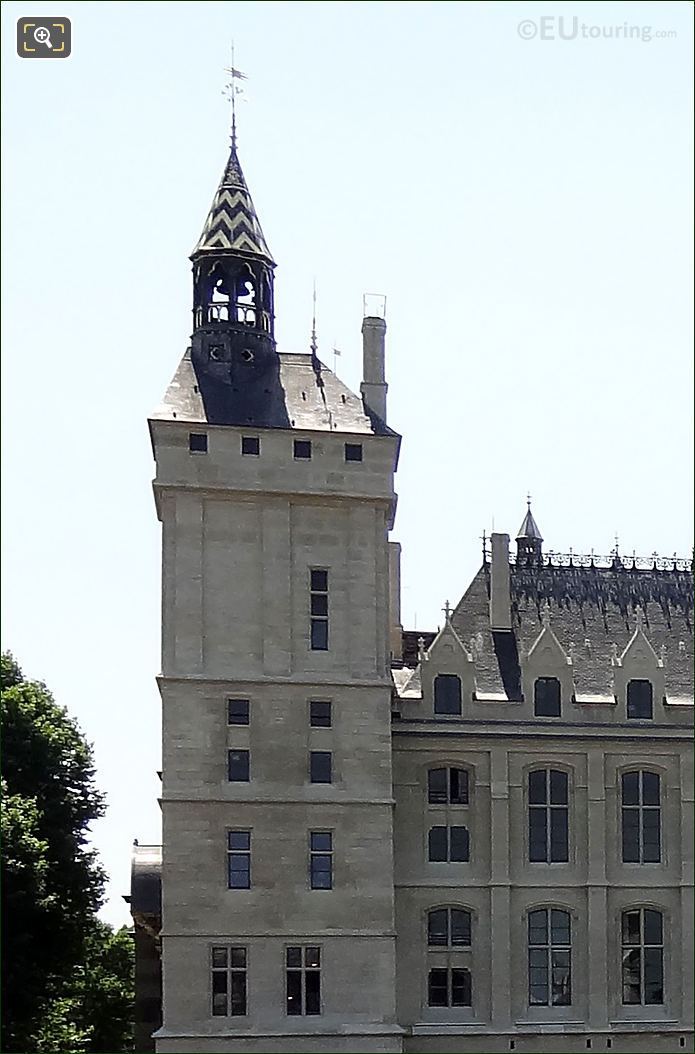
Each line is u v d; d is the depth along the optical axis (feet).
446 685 232.94
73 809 273.13
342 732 215.92
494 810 228.43
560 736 232.32
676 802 236.02
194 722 211.41
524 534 344.69
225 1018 203.51
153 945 264.31
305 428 221.87
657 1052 224.74
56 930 257.14
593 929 227.20
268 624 216.54
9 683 298.76
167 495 216.95
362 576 221.46
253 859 209.15
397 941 221.87
